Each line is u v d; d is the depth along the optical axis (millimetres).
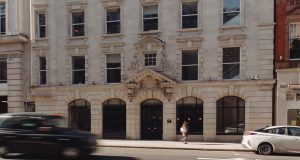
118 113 29844
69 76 30891
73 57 31094
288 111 26031
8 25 32688
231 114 27453
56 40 31250
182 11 28516
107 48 29906
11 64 32594
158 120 29016
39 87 31422
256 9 26781
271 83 26172
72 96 30688
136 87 28938
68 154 15344
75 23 31172
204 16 27844
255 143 19672
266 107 26422
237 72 27391
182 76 28438
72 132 15734
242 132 27156
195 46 27953
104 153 19078
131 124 29141
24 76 32469
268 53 26484
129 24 29453
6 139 15844
